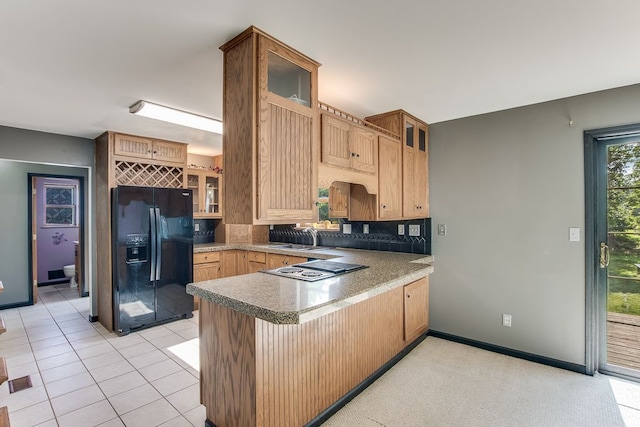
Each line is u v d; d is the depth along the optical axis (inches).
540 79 88.6
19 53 70.5
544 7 57.0
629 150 97.3
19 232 177.2
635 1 55.2
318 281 78.0
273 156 67.1
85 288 198.7
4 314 164.1
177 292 153.0
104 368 105.6
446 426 76.4
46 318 157.8
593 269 100.0
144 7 55.2
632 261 97.3
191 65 77.0
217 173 187.2
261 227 193.9
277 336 67.7
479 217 120.7
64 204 233.1
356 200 113.1
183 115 112.1
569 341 103.5
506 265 115.2
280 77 71.2
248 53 64.2
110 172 138.8
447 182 128.3
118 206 134.3
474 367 105.7
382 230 140.9
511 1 55.3
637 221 96.8
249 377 64.7
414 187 123.5
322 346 78.7
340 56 74.5
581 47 71.3
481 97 101.9
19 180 177.2
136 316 138.9
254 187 63.9
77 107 105.7
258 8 56.2
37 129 133.5
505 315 115.4
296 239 176.1
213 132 139.3
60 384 95.6
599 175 101.2
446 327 128.8
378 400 87.3
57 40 65.5
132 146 144.4
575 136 102.0
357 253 133.2
